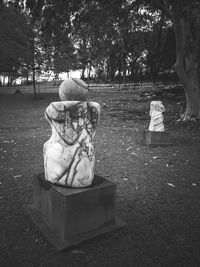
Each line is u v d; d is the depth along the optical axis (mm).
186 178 5043
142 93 23406
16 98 26188
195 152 7160
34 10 10844
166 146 7910
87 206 2875
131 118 14125
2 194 4141
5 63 23812
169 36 27656
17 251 2744
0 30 21344
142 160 6312
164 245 2891
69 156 2908
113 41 16359
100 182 3182
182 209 3748
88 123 3078
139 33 17828
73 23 12617
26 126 12289
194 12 10281
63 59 24266
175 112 15633
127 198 4105
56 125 2926
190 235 3088
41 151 7137
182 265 2574
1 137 9398
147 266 2553
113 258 2658
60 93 3080
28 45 22859
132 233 3113
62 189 2893
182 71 12781
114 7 11656
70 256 2666
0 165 5754
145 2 12875
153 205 3871
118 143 8352
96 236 2912
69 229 2779
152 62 34000
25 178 4898
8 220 3350
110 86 31188
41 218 3232
